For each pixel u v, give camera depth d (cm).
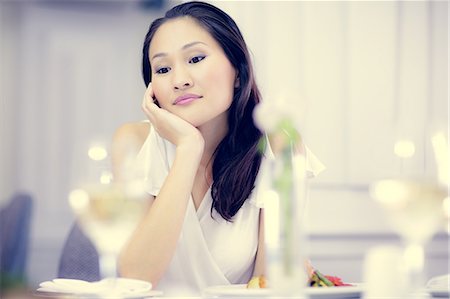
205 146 220
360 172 340
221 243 213
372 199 340
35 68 539
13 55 543
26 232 324
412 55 350
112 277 147
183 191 200
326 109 341
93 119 553
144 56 224
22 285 101
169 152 223
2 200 538
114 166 226
